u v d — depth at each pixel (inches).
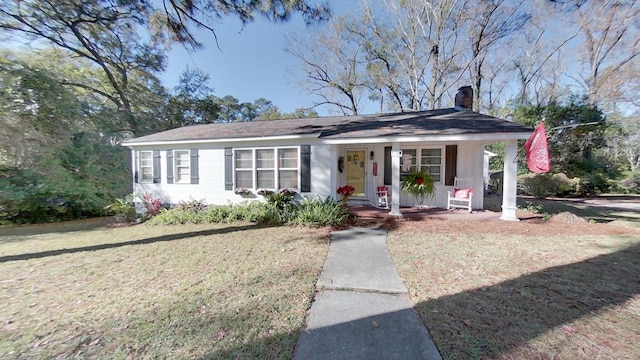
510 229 240.4
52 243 226.5
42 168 370.9
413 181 345.4
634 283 130.6
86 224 333.4
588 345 85.7
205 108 837.8
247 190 348.2
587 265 154.9
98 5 371.9
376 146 372.5
